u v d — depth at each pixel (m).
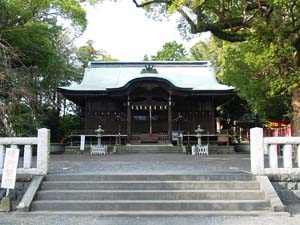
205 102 26.73
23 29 17.62
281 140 8.95
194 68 30.06
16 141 8.98
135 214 7.46
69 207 7.86
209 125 26.59
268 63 13.63
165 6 14.17
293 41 12.30
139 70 29.83
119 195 8.16
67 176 8.80
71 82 32.47
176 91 24.03
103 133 26.27
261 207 7.80
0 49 13.20
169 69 30.03
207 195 8.12
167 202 7.86
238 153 22.31
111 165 12.45
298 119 13.60
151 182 8.52
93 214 7.51
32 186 8.33
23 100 14.02
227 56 21.23
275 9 11.62
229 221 6.95
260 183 8.43
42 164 8.90
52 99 28.80
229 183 8.47
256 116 28.98
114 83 27.67
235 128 32.38
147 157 17.73
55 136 29.23
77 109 34.66
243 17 12.87
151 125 26.41
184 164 12.77
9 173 7.96
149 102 24.66
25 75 14.32
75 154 21.80
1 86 12.20
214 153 22.33
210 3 12.98
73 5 21.45
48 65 20.39
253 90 20.89
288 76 13.16
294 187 8.80
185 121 26.66
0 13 17.05
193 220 7.05
